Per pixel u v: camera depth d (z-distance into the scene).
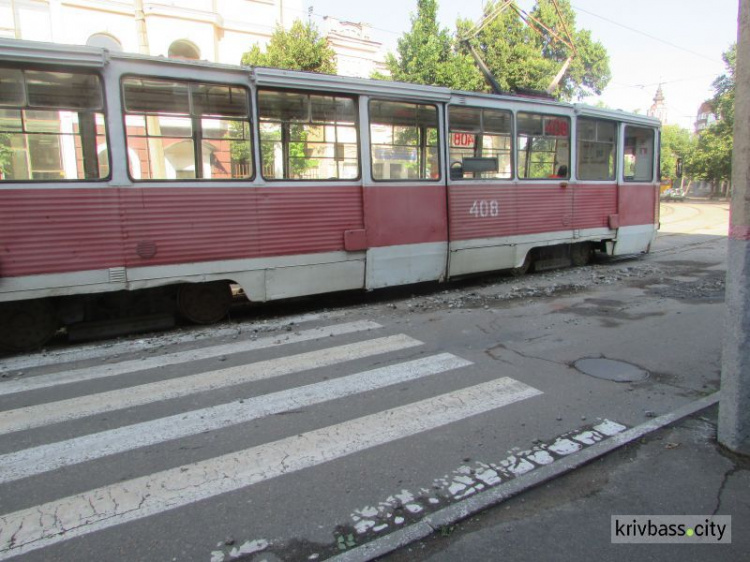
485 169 9.21
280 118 7.12
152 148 6.36
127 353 6.03
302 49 14.59
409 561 2.60
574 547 2.67
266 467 3.48
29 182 5.68
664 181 14.19
